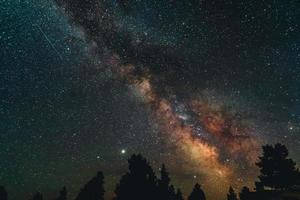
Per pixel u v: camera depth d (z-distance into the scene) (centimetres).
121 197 2227
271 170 2200
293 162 2188
